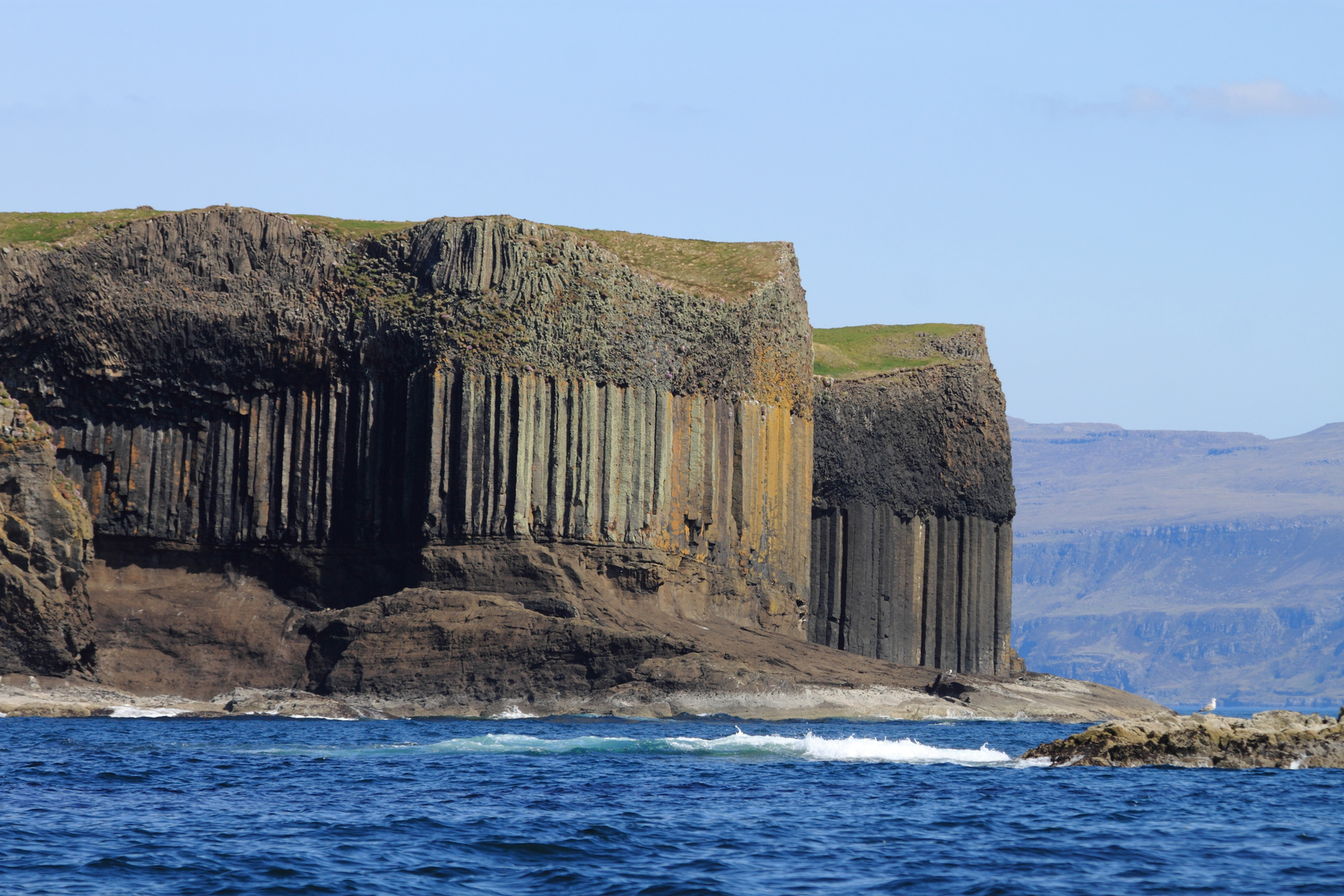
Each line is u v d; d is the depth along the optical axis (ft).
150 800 572.51
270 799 576.20
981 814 546.67
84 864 432.25
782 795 598.75
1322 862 452.76
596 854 457.27
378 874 424.05
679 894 402.31
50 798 574.56
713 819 528.22
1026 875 430.20
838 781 651.25
